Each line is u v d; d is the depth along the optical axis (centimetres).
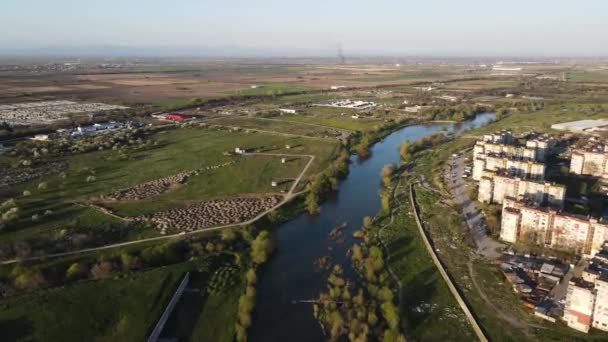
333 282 12688
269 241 14625
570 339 9912
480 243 14800
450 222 16312
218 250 14350
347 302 11650
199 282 12788
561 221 13688
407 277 12988
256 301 12025
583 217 13488
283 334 10688
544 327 10412
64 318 10738
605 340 9800
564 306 10850
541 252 13900
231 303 11919
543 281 12112
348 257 14488
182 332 10762
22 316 10706
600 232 12975
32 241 14450
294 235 16188
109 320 10819
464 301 11550
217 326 10994
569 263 13100
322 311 11512
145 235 15188
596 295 9981
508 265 13062
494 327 10481
